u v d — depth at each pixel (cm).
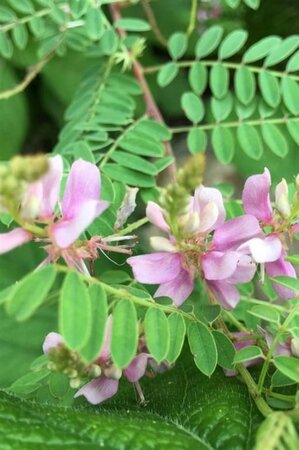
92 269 23
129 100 33
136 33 42
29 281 20
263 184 24
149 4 42
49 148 44
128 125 32
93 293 21
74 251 22
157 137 31
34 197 20
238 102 32
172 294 24
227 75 32
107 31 33
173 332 23
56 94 43
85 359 20
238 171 40
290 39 32
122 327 21
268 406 24
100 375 24
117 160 29
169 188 21
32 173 19
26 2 34
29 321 33
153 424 23
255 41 39
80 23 33
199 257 23
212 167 42
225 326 26
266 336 25
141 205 36
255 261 23
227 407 24
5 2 38
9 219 26
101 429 22
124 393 26
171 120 43
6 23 35
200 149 31
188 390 25
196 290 27
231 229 23
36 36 35
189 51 41
